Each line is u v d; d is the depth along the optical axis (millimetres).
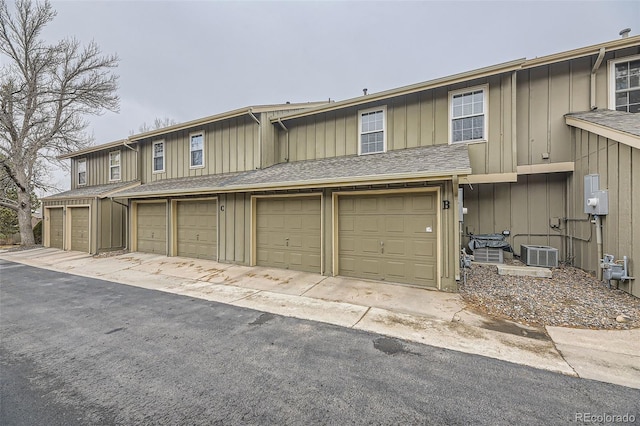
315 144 9281
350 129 8703
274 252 8008
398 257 6312
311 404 2377
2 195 15500
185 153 11344
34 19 13711
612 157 5215
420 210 6094
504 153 6836
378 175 5715
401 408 2318
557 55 6879
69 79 14711
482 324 4043
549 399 2402
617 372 2787
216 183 8664
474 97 7148
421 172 5332
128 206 11500
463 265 6195
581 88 6918
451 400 2406
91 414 2277
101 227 11562
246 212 8359
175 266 8539
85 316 4566
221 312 4695
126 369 2961
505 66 6633
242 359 3148
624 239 4887
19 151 14211
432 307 4762
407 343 3498
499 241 7234
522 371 2834
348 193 6727
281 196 7777
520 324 3996
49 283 6844
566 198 7125
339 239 6992
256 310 4785
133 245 11383
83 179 15516
